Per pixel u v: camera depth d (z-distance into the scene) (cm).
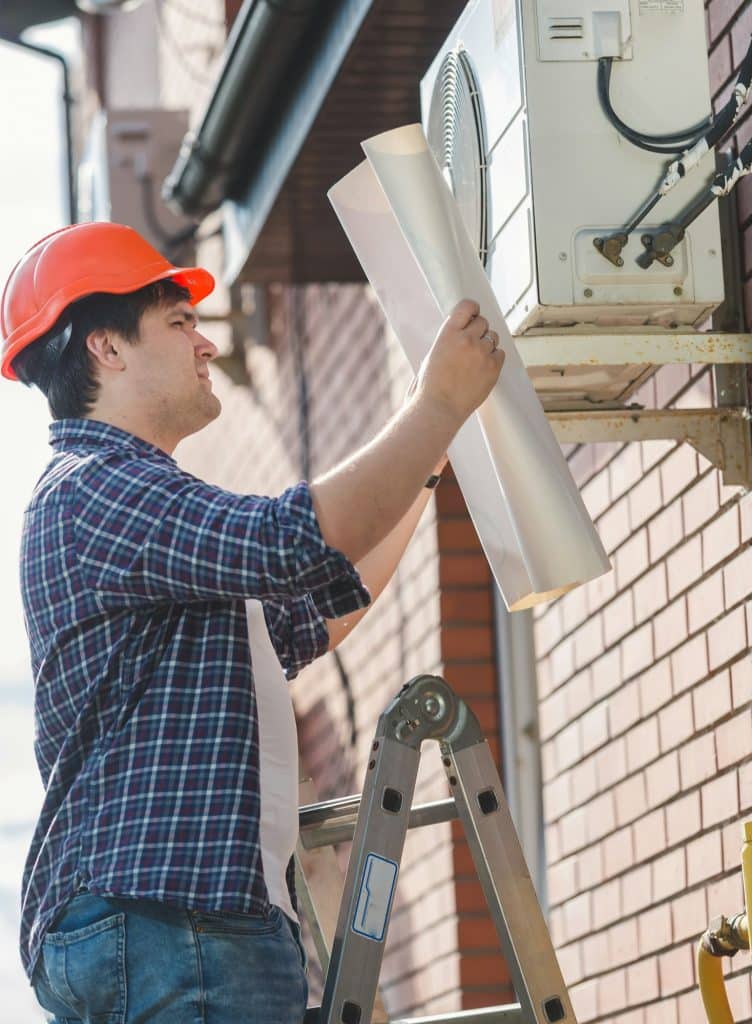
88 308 336
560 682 578
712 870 448
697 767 460
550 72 388
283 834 321
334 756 876
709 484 451
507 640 706
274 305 1020
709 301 388
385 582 399
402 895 757
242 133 704
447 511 729
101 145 1002
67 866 301
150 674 307
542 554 333
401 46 566
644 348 393
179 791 299
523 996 338
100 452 318
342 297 870
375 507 289
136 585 298
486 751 345
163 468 308
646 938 495
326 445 905
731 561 438
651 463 494
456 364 299
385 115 620
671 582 480
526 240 386
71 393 336
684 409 427
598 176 386
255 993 296
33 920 309
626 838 513
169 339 339
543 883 668
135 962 293
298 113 641
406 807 334
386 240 367
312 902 399
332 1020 318
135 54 1505
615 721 525
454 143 436
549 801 588
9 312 344
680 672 473
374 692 812
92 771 304
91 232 344
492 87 410
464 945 682
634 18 392
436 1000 704
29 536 316
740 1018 423
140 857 295
